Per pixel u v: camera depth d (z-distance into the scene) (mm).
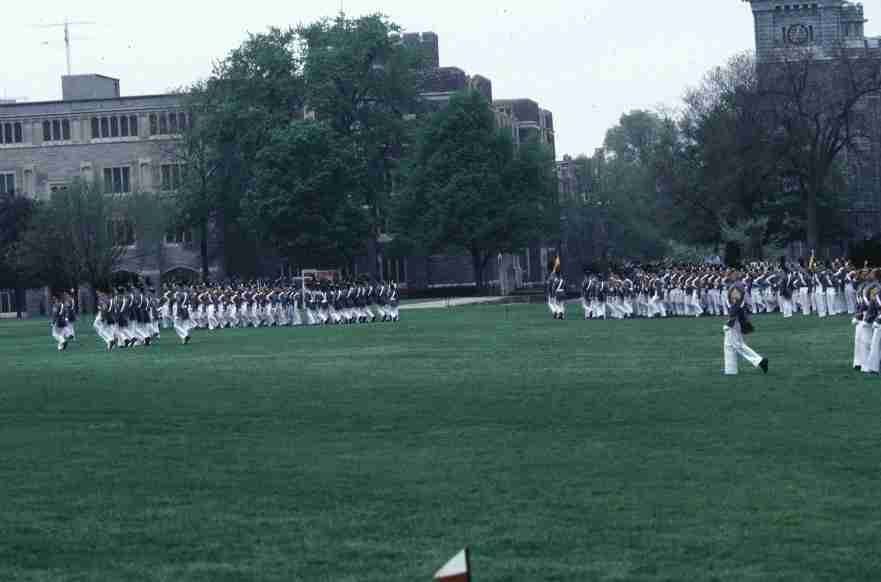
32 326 148500
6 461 34250
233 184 186000
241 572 21531
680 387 46906
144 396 50719
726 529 23500
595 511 25359
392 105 192750
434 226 177000
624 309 111875
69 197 178625
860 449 31594
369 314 125688
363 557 22281
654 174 162875
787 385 46438
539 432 36406
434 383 51719
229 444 36219
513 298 169375
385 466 31406
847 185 177375
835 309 101125
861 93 150500
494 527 24234
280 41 191750
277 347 81812
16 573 21812
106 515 26469
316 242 174250
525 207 178875
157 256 193500
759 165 148750
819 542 22391
